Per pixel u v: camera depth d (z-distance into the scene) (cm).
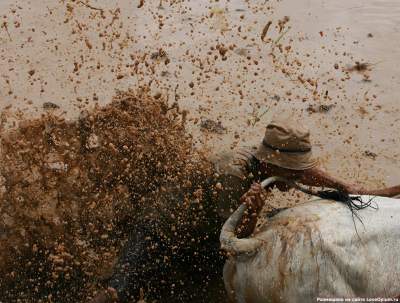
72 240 404
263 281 341
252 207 347
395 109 577
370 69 625
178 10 693
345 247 338
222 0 718
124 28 657
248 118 551
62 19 667
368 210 355
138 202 402
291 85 595
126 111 413
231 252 348
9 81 575
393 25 695
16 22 627
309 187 421
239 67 612
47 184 408
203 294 405
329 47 653
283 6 718
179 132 418
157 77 588
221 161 387
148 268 389
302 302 337
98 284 392
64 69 592
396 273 343
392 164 518
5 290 398
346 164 515
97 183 407
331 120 560
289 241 340
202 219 391
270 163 371
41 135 411
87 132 411
